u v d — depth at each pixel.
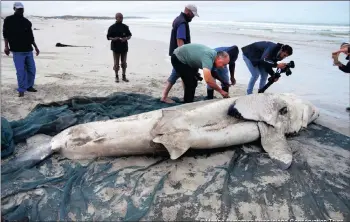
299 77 9.01
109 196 3.75
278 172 4.21
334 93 7.60
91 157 4.49
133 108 5.84
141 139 4.38
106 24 34.44
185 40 6.46
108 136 4.45
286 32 20.39
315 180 4.05
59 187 3.87
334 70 9.78
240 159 4.50
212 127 4.61
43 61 10.74
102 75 8.97
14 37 6.35
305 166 4.30
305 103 5.56
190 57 5.53
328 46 13.87
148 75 9.12
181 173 4.17
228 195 3.70
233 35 18.55
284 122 5.07
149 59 11.63
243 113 4.82
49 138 4.95
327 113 6.36
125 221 3.33
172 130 4.36
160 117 4.57
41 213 3.47
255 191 3.83
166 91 6.30
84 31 24.06
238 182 4.01
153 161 4.44
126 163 4.38
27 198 3.68
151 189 3.86
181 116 4.52
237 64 10.74
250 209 3.56
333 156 4.64
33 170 4.13
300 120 5.30
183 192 3.80
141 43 16.22
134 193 3.79
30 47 6.71
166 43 16.11
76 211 3.51
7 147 4.48
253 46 6.41
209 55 5.26
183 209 3.53
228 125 4.73
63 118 5.19
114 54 7.88
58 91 7.16
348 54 6.29
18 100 6.48
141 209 3.51
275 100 5.12
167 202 3.63
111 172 4.18
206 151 4.69
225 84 6.21
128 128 4.46
